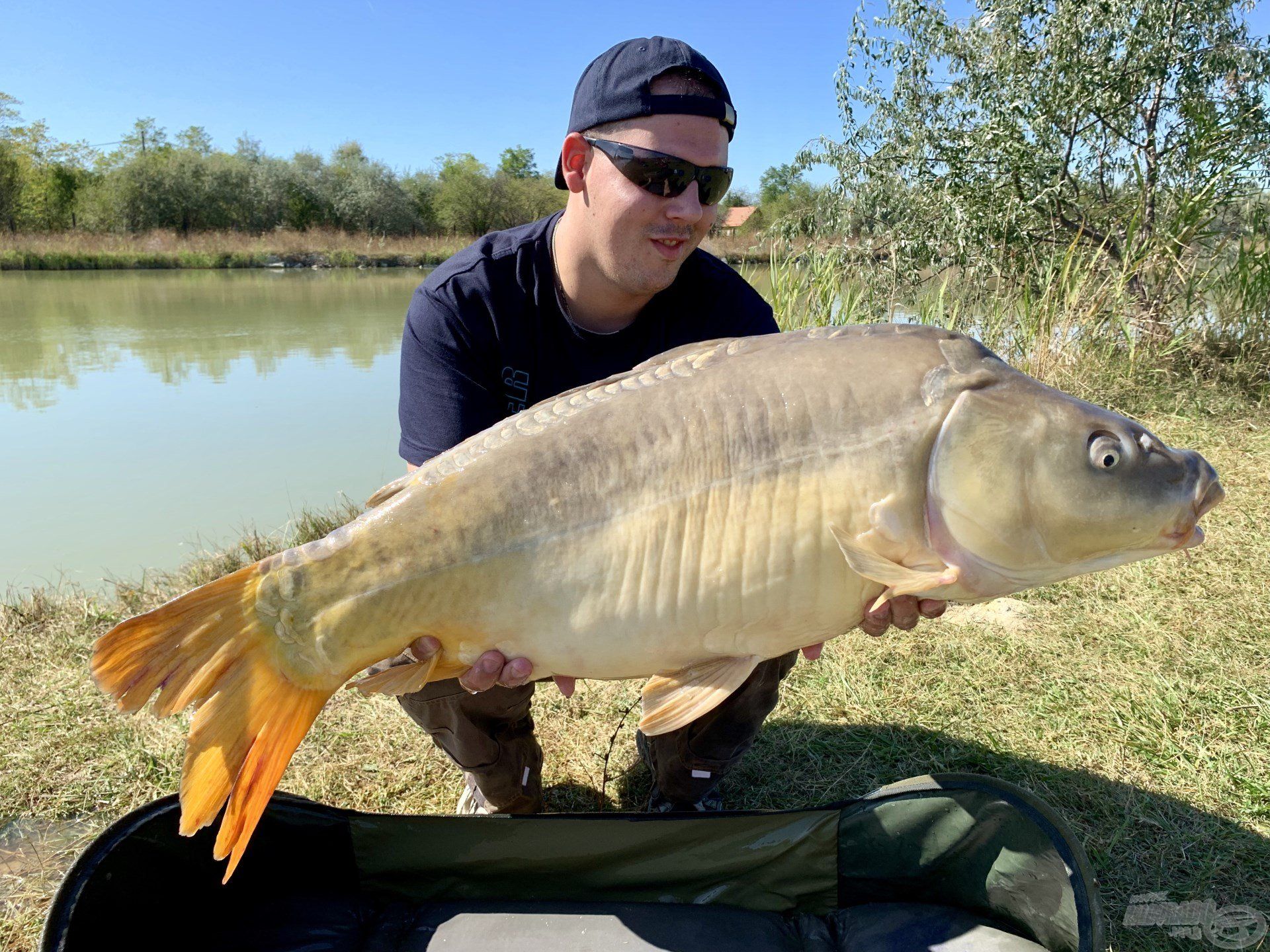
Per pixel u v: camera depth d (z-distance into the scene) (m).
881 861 2.01
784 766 2.58
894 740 2.64
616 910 2.00
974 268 7.41
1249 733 2.55
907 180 7.88
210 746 1.59
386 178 47.53
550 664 1.68
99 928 1.74
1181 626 3.12
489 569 1.62
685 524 1.60
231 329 13.71
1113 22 7.14
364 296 20.27
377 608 1.63
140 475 5.86
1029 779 2.43
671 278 2.11
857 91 8.05
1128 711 2.67
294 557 1.63
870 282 7.84
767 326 2.42
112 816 2.40
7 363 10.33
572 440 1.64
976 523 1.59
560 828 2.02
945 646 3.09
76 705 2.85
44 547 4.57
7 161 42.06
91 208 43.66
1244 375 6.02
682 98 1.92
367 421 7.42
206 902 1.98
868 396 1.60
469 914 2.00
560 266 2.19
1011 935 1.83
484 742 2.16
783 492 1.58
